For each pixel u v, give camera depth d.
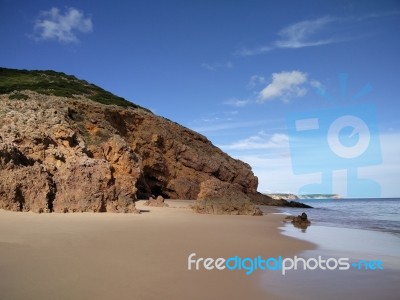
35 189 15.98
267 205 49.72
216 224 16.67
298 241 12.68
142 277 6.85
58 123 28.73
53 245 9.00
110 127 39.41
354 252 10.87
